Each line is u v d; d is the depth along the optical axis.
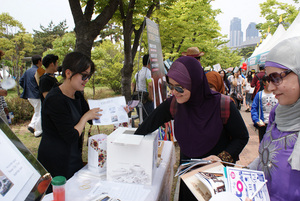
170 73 1.47
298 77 1.05
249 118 7.95
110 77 15.54
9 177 0.87
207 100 1.54
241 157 4.25
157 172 1.69
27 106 7.32
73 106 1.77
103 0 4.73
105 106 1.97
